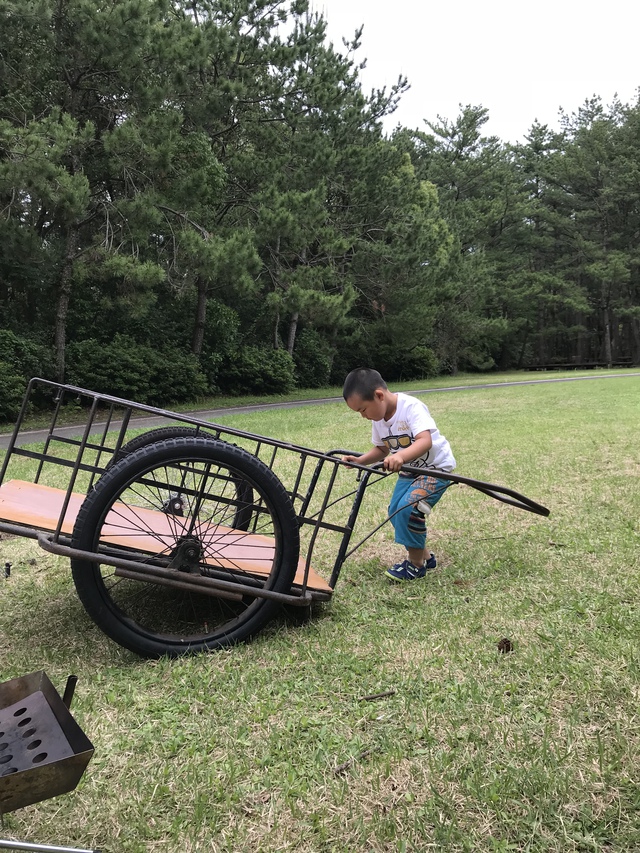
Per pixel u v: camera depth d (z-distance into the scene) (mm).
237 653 2584
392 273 24828
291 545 2689
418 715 2072
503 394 18203
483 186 41562
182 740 1986
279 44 18016
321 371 27812
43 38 14336
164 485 2672
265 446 8117
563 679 2254
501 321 37031
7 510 2713
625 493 4977
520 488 5387
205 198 16438
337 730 2021
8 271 16531
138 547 2709
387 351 31438
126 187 15945
